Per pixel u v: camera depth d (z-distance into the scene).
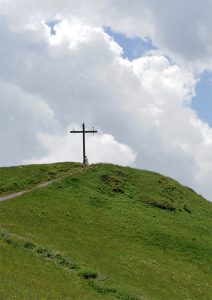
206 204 91.19
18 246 45.59
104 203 75.75
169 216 78.94
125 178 87.81
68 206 70.56
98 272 45.78
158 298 46.69
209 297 53.19
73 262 46.12
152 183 89.56
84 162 93.81
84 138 94.12
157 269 56.22
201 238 73.38
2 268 38.06
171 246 67.19
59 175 86.00
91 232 62.72
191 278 57.62
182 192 91.75
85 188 78.94
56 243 52.31
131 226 69.88
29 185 80.88
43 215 64.25
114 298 40.62
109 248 58.00
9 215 59.78
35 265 41.72
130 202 79.38
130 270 52.47
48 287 37.12
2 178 83.19
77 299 36.75
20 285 35.34
